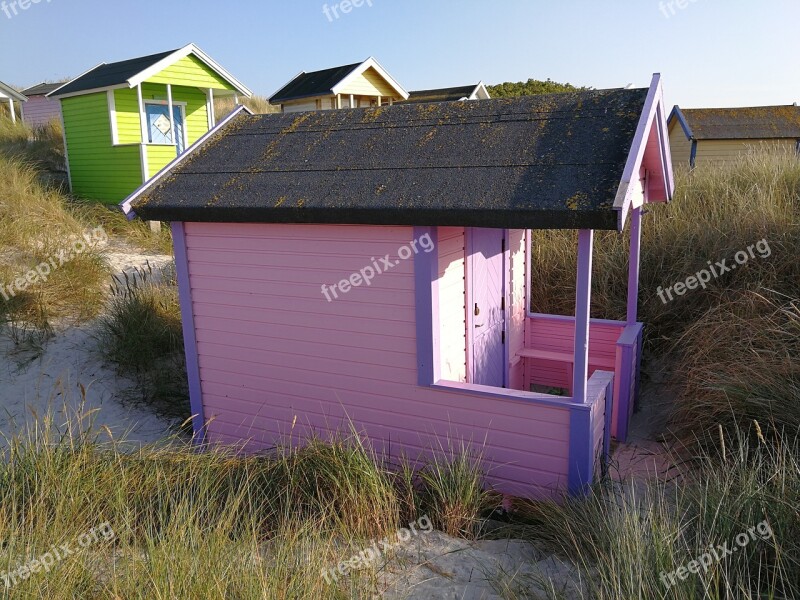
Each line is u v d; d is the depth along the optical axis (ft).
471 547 12.57
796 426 13.87
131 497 13.46
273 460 15.16
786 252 20.77
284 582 10.02
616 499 13.25
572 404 13.60
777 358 16.12
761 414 14.70
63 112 46.73
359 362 16.03
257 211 15.35
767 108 74.23
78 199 41.32
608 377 15.62
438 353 15.29
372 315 15.60
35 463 13.58
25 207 32.35
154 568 10.03
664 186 17.03
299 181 15.75
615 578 9.90
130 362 22.62
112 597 9.68
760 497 11.21
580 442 13.69
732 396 15.47
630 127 13.28
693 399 16.98
